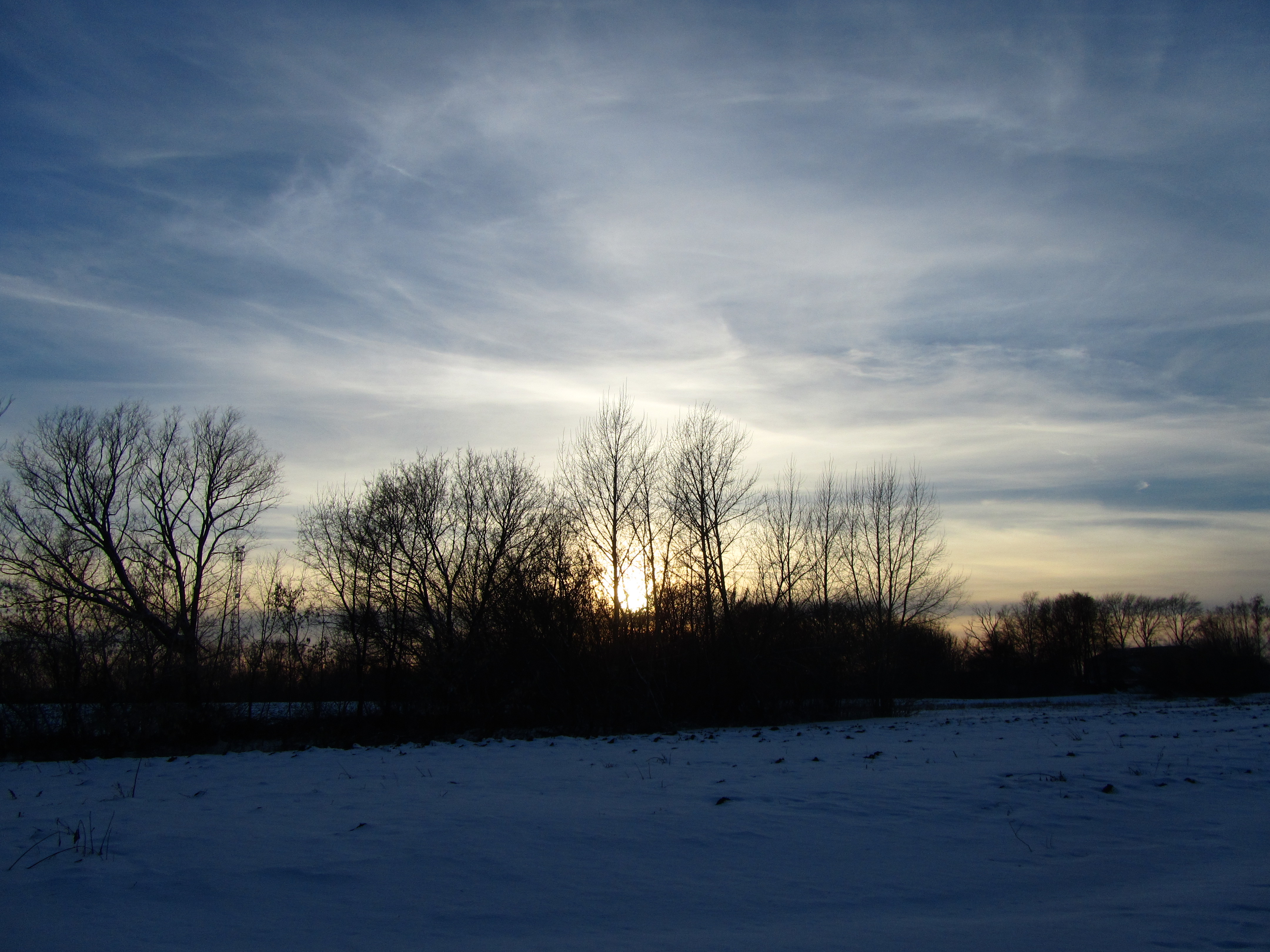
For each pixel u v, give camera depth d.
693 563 33.28
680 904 7.09
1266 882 7.30
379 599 34.03
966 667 83.19
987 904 7.04
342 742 27.09
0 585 27.80
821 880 7.75
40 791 14.27
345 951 6.02
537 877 7.82
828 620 36.72
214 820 10.55
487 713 31.89
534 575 32.28
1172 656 76.62
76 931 6.43
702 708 32.56
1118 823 9.70
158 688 27.25
